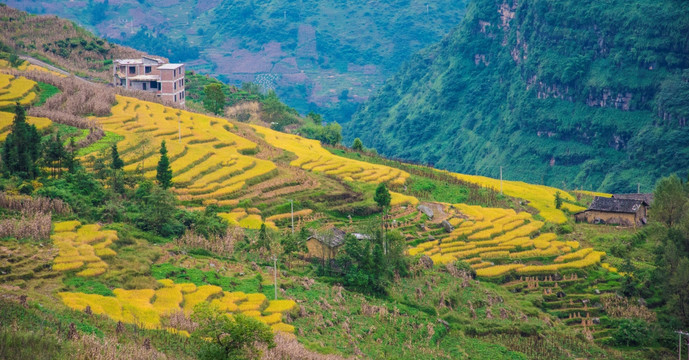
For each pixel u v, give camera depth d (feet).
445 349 310.24
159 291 287.89
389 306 331.57
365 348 289.74
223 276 317.63
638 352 344.08
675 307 368.27
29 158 360.48
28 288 264.31
